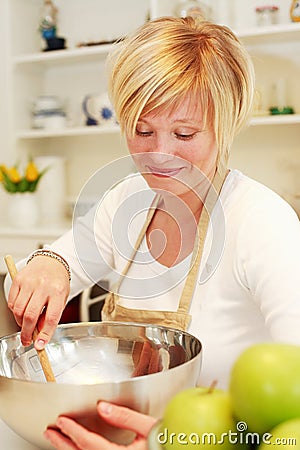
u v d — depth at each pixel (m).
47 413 0.66
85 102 3.48
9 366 0.91
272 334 0.95
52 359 0.95
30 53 3.76
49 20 3.60
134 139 1.04
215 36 1.05
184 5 3.20
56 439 0.66
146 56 0.99
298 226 1.06
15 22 3.63
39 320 0.98
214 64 1.01
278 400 0.49
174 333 0.92
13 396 0.68
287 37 3.13
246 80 1.08
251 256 1.03
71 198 3.72
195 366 0.75
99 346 0.97
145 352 0.95
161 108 0.99
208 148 1.05
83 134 3.81
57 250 1.31
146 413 0.67
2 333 3.37
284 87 3.12
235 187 1.14
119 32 3.64
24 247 3.35
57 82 3.84
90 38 3.71
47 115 3.62
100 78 3.72
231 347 1.09
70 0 3.74
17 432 0.73
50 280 1.04
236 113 1.08
